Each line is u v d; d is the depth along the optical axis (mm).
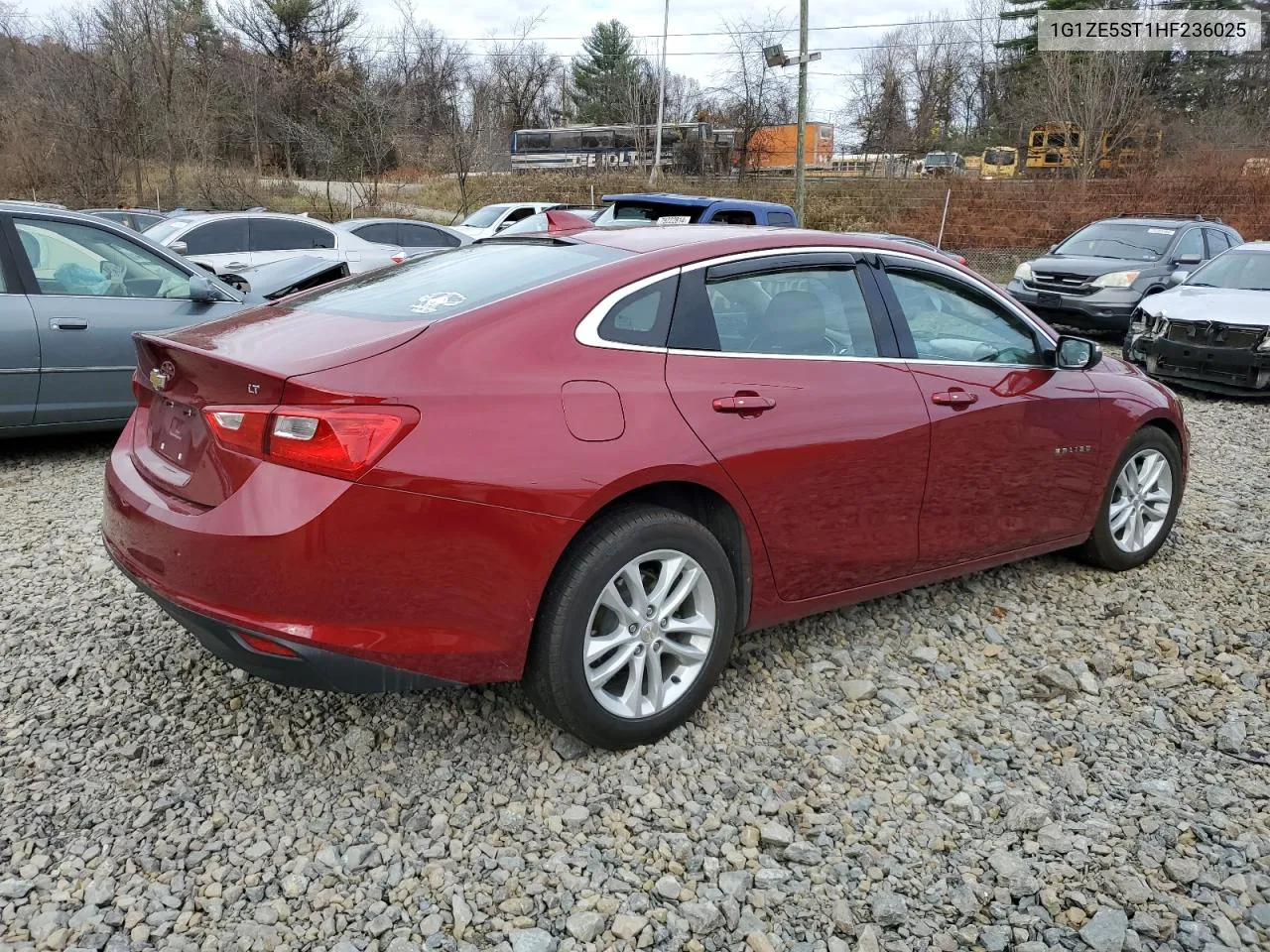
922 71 40594
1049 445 3979
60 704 3176
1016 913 2393
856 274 3557
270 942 2232
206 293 6379
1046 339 4125
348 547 2451
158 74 29938
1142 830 2697
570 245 3344
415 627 2557
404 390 2535
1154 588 4391
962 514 3729
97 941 2211
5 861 2461
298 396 2457
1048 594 4281
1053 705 3369
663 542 2865
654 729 2967
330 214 28156
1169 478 4633
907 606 4098
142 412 3227
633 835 2631
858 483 3346
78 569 4277
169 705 3182
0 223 5766
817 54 20906
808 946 2277
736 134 32688
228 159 35125
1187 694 3459
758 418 3080
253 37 47438
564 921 2326
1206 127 34031
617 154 33344
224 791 2762
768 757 2994
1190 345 9328
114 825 2605
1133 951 2270
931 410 3531
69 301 5906
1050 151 33156
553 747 2988
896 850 2607
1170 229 13727
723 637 3084
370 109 30688
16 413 5746
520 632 2678
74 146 28844
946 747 3082
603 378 2830
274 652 2516
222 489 2566
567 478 2656
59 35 29828
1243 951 2270
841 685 3432
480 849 2555
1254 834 2688
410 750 2967
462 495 2531
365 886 2416
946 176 27750
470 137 31359
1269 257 10297
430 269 3457
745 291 3244
